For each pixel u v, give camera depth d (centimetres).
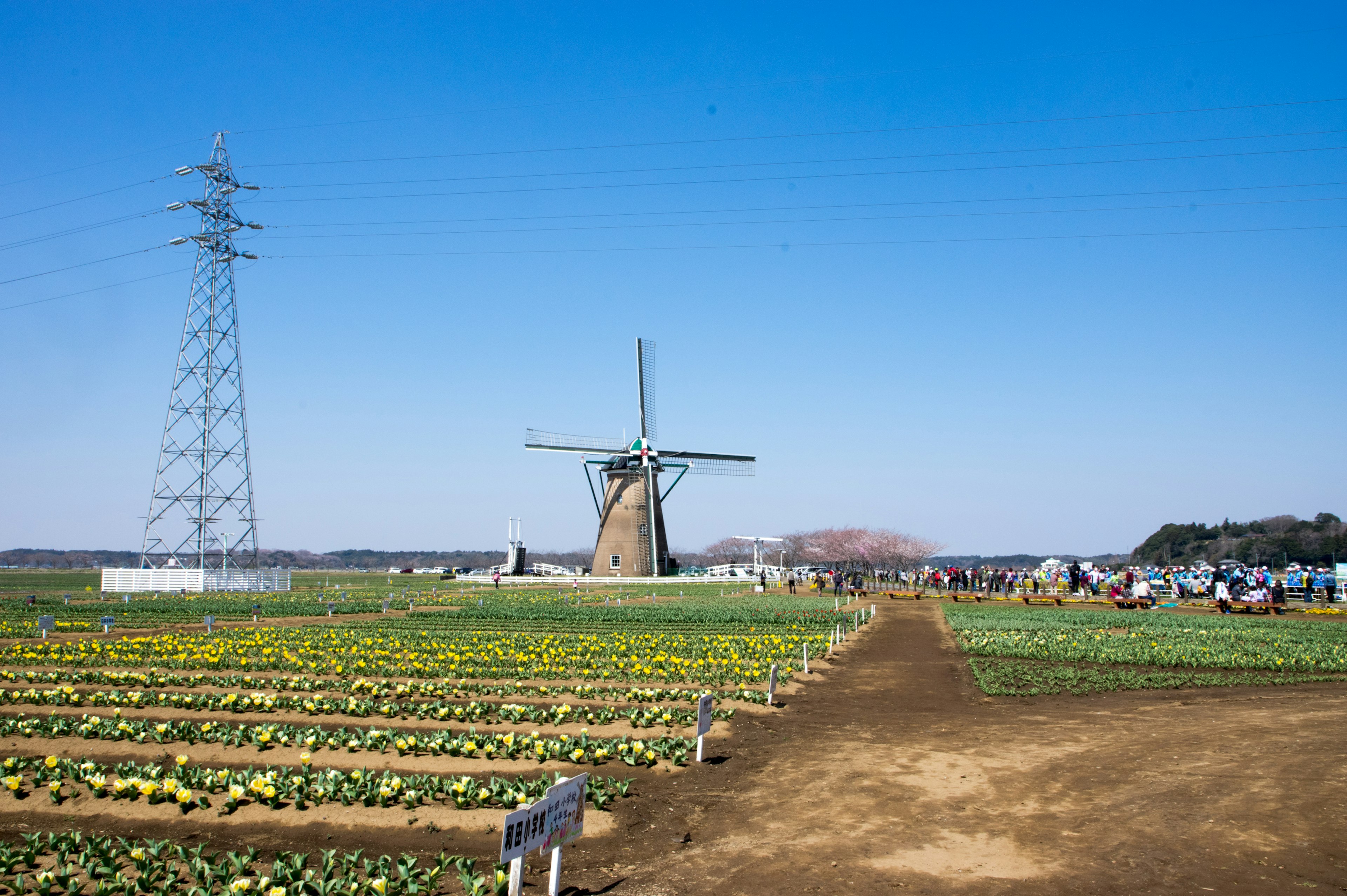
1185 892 948
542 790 1271
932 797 1336
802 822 1220
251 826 1170
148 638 3494
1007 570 7769
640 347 9738
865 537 13438
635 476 9594
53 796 1262
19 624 4241
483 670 2589
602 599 6725
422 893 955
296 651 3086
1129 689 2420
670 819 1238
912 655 3247
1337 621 4425
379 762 1474
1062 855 1071
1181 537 17325
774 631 4019
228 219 7494
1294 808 1238
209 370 7581
